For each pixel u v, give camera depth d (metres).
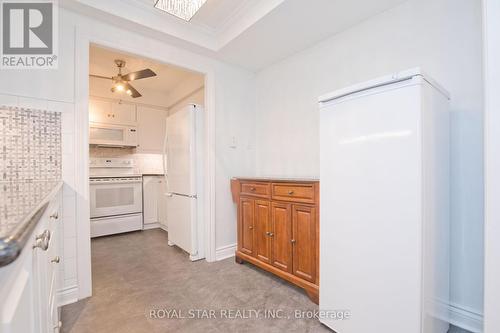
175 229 2.89
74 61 1.77
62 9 1.73
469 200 1.47
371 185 1.24
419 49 1.67
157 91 4.32
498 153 0.96
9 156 1.54
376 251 1.22
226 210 2.69
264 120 2.89
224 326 1.46
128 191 3.68
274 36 2.18
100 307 1.66
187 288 1.93
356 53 2.01
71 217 1.74
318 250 1.69
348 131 1.35
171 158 2.99
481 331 1.40
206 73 2.57
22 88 1.59
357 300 1.30
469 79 1.47
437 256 1.26
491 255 0.97
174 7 1.66
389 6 1.78
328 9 1.81
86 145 1.81
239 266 2.39
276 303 1.71
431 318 1.18
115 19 1.89
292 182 1.88
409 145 1.11
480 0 1.44
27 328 0.57
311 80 2.37
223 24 2.24
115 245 3.08
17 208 0.63
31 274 0.63
